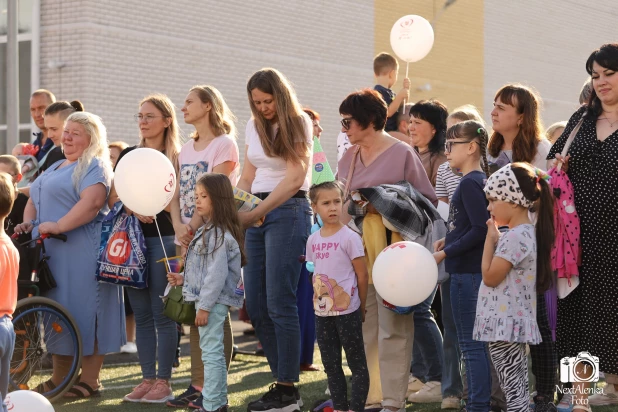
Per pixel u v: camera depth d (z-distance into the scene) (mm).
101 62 14875
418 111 6453
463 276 4934
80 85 14719
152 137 6363
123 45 15211
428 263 4906
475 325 4668
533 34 24078
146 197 5637
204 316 5387
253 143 5707
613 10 26891
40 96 8469
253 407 5539
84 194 6195
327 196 5133
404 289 4855
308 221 5672
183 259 5840
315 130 7871
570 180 5152
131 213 6168
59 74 14867
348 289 5117
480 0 22406
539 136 5500
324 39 18984
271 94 5461
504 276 4559
